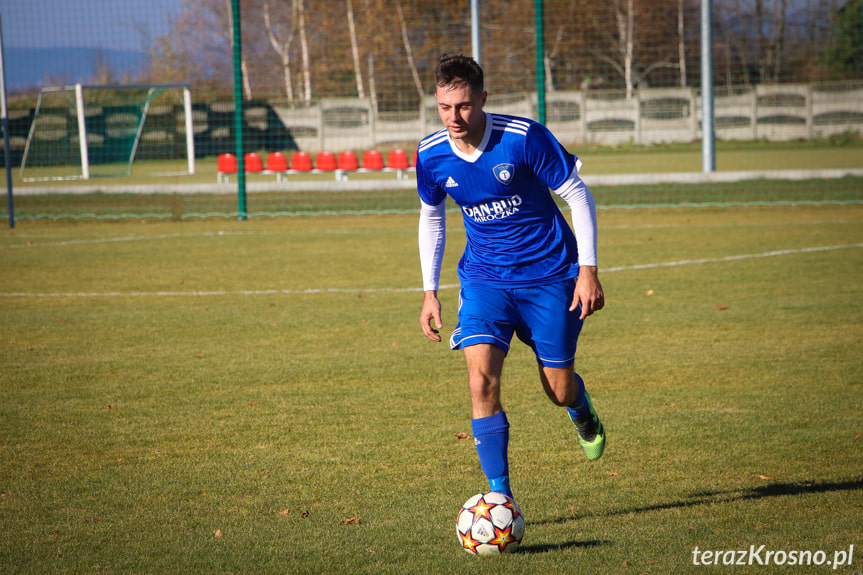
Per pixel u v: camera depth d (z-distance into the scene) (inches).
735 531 267.6
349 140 2783.0
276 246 1039.0
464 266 292.0
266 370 495.8
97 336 588.7
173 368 503.5
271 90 3102.9
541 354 283.9
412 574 243.8
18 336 591.2
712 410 403.9
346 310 666.2
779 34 2807.6
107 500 307.9
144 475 333.4
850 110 2795.3
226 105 2775.6
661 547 256.5
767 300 655.1
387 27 2827.3
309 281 798.5
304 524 283.3
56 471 339.0
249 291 753.6
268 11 3088.1
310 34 3009.4
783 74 2960.1
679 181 1584.6
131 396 446.0
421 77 2896.2
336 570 247.9
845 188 1465.3
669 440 363.3
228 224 1295.5
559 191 267.1
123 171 2417.6
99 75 2898.6
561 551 255.9
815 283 714.8
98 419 407.5
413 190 1674.5
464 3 2647.6
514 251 278.1
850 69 2714.1
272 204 1524.4
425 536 271.3
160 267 894.4
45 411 421.1
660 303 658.2
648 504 293.9
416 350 539.5
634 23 3063.5
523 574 241.1
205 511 296.4
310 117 2785.4
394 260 915.4
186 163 2733.8
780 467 327.3
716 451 347.6
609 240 1019.3
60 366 509.7
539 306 279.0
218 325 619.5
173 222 1339.8
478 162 265.1
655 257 882.1
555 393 288.0
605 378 466.3
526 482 319.0
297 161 1798.7
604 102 2819.9
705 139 1577.3
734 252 895.7
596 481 318.7
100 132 2677.2
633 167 2176.4
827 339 534.0
